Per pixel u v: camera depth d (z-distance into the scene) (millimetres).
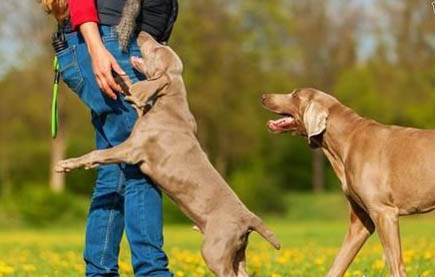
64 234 25562
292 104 6945
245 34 44125
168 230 26547
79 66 5676
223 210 5383
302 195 43688
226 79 42812
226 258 5332
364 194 6312
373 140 6355
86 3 5434
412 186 6156
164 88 5559
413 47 42750
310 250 12336
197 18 41750
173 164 5422
